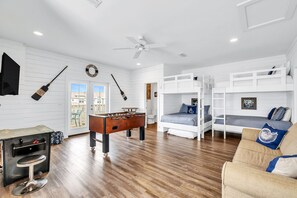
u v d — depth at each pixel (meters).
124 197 1.84
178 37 3.20
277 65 4.55
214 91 4.69
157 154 3.26
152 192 1.94
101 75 5.68
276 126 3.65
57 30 2.91
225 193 1.27
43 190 1.99
